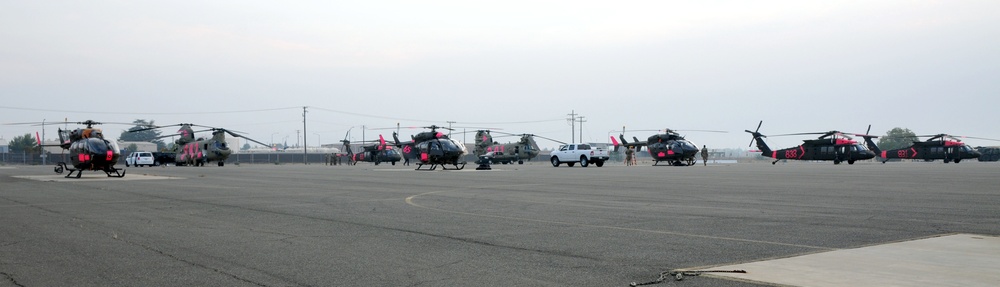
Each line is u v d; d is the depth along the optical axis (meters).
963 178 29.73
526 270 7.71
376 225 12.20
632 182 27.88
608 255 8.75
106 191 22.53
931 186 23.28
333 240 10.21
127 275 7.43
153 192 21.92
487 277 7.31
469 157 123.19
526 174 38.47
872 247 9.24
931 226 11.66
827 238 10.24
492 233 11.02
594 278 7.23
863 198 17.95
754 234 10.77
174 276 7.38
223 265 8.05
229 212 14.80
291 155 128.00
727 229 11.44
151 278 7.27
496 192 21.50
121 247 9.48
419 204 16.86
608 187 24.12
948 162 78.12
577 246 9.55
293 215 14.10
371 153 87.00
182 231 11.33
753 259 8.38
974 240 9.86
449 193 21.06
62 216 13.93
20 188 24.44
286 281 7.11
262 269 7.79
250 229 11.61
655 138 65.25
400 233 11.03
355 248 9.40
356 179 32.06
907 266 7.80
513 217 13.59
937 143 76.88
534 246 9.56
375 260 8.41
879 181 27.25
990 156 89.56
